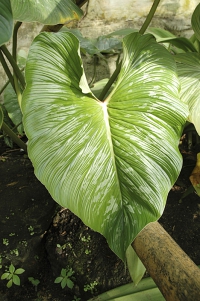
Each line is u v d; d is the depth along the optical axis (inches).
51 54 23.9
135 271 33.9
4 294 40.0
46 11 24.8
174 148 24.7
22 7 23.8
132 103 26.0
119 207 23.1
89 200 23.0
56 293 40.9
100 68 59.3
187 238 39.9
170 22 56.9
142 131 25.0
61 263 40.4
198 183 40.5
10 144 52.8
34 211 41.8
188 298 19.4
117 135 24.8
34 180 45.7
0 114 24.6
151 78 26.8
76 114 24.5
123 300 34.9
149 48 27.8
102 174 23.6
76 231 42.1
